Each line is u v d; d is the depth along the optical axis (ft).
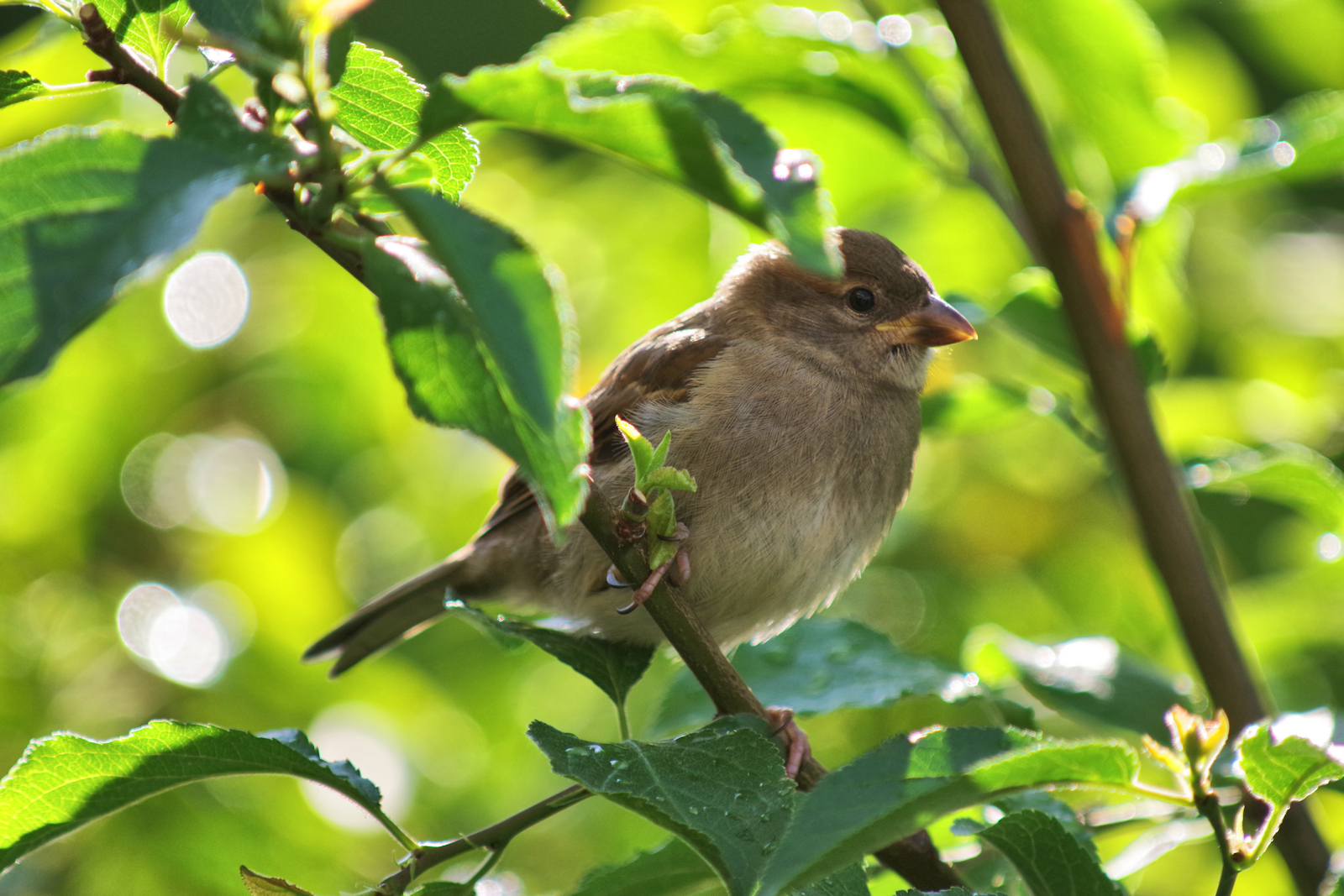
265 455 29.40
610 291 32.76
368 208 12.36
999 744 12.28
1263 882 23.61
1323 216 38.60
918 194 32.48
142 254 8.89
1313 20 33.60
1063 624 29.99
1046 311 23.48
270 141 9.98
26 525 27.27
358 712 26.13
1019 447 33.24
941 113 24.58
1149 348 22.56
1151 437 20.93
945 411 24.88
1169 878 24.76
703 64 23.93
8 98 12.59
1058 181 21.04
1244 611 26.71
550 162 38.65
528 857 26.22
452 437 31.01
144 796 14.82
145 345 28.63
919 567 31.96
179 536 28.09
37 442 27.68
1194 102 33.09
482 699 29.60
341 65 10.89
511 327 9.30
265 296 30.17
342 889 24.00
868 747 27.14
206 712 25.13
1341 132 21.03
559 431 10.25
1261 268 34.55
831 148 29.12
